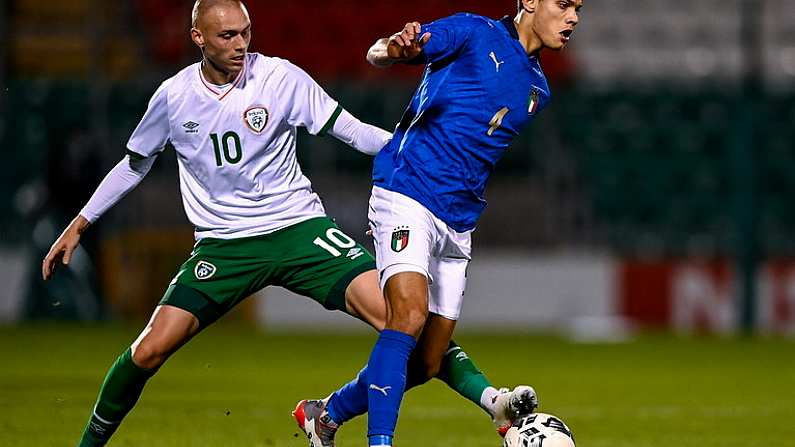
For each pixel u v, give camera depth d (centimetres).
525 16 1988
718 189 7519
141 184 6750
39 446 2381
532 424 1889
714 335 6381
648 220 7425
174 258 6606
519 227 7156
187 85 2011
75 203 6203
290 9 8000
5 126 7281
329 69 7869
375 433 1858
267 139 2022
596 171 7506
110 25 7544
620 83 7756
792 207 7438
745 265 6594
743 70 6838
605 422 2997
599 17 8400
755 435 2745
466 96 1958
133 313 6575
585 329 6638
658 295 6694
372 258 2066
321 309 6781
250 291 2064
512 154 7406
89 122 7125
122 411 2008
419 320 1877
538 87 2014
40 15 7644
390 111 7388
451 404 3359
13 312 6525
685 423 2980
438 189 1962
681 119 7694
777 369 4622
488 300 6744
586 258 6725
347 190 6838
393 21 8006
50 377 3934
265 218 2045
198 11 1952
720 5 8456
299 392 3612
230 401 3334
